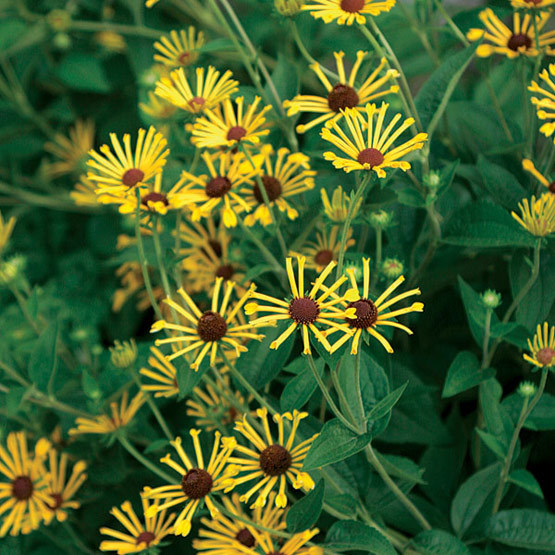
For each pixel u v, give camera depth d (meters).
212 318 0.93
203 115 1.02
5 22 1.49
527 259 1.03
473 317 1.03
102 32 1.62
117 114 1.54
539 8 1.03
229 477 0.96
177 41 1.13
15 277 1.18
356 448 0.92
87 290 1.56
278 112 1.09
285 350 0.99
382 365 1.04
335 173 1.12
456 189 1.23
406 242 1.12
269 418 1.07
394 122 0.92
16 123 1.63
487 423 1.02
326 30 1.48
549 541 1.02
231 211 0.99
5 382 1.17
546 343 0.97
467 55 1.02
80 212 1.68
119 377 1.13
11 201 1.68
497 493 1.03
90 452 1.13
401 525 1.07
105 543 1.00
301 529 0.95
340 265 0.90
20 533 1.19
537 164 1.09
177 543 1.12
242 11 1.64
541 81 1.09
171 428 1.16
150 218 1.00
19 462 1.09
